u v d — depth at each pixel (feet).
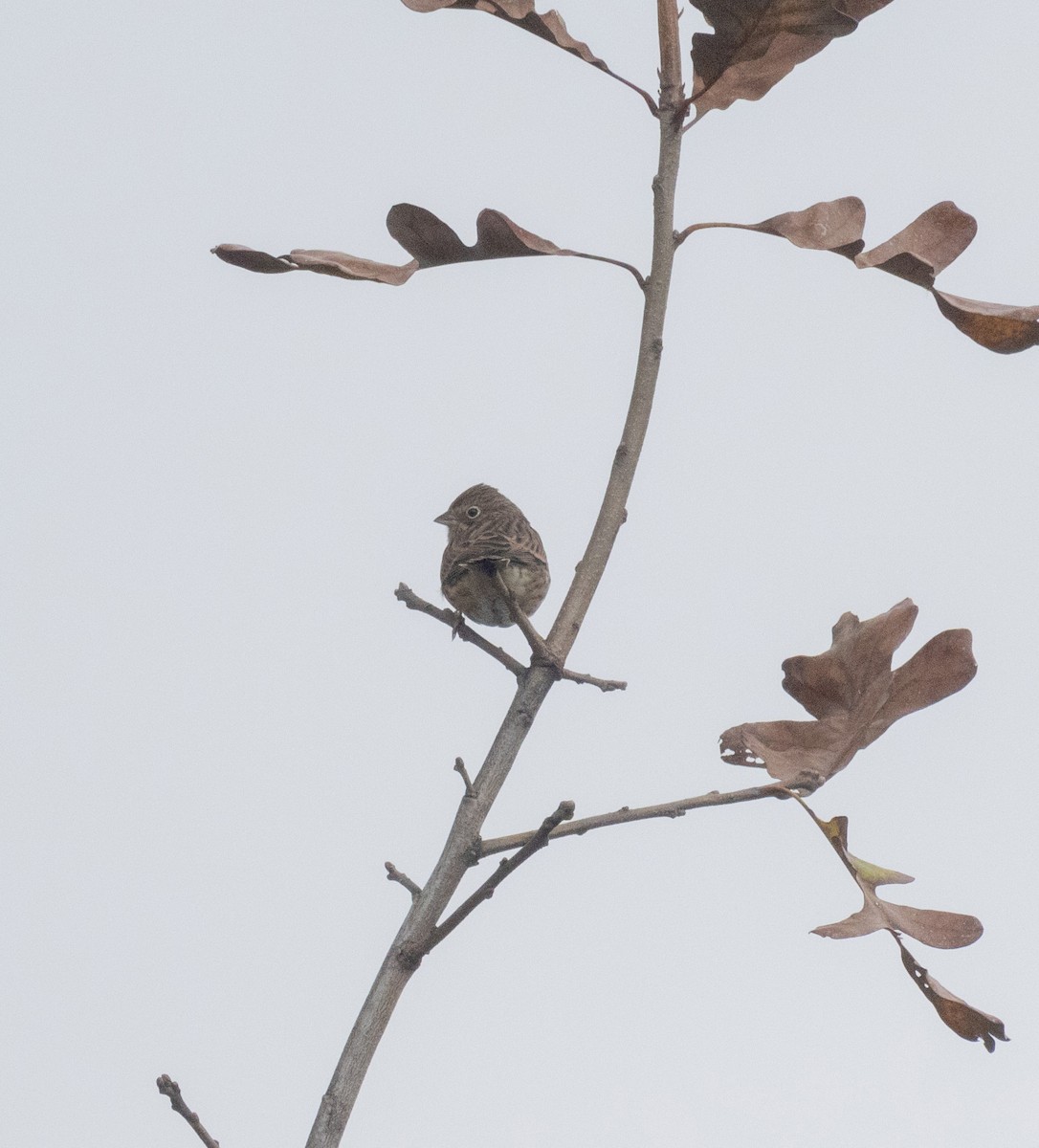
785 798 21.38
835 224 22.82
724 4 21.17
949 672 22.22
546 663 21.13
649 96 22.88
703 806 21.29
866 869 20.54
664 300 22.04
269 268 22.17
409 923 20.03
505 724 21.03
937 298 22.71
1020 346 22.63
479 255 21.95
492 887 19.26
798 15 21.11
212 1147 19.61
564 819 18.93
